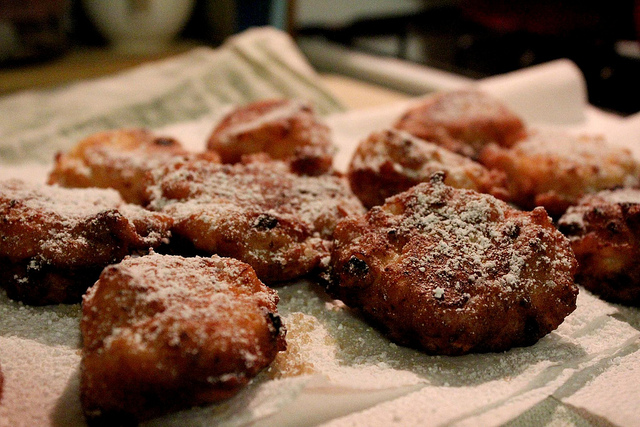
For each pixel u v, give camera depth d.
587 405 0.24
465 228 0.28
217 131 0.37
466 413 0.24
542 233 0.27
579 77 0.48
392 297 0.26
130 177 0.32
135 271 0.25
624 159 0.34
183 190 0.30
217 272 0.26
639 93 0.49
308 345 0.26
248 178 0.31
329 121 0.43
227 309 0.24
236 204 0.29
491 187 0.32
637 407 0.24
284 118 0.35
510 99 0.46
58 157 0.34
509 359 0.26
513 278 0.26
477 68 0.54
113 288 0.24
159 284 0.24
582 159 0.34
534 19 0.51
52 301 0.28
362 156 0.33
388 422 0.23
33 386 0.24
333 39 0.60
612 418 0.24
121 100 0.43
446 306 0.25
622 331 0.27
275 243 0.28
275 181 0.31
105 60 0.50
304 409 0.23
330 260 0.28
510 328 0.26
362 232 0.28
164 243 0.28
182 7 0.52
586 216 0.30
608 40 0.50
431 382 0.25
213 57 0.48
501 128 0.37
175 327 0.23
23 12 0.46
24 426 0.23
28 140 0.39
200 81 0.46
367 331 0.27
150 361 0.23
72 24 0.53
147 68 0.48
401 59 0.56
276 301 0.26
